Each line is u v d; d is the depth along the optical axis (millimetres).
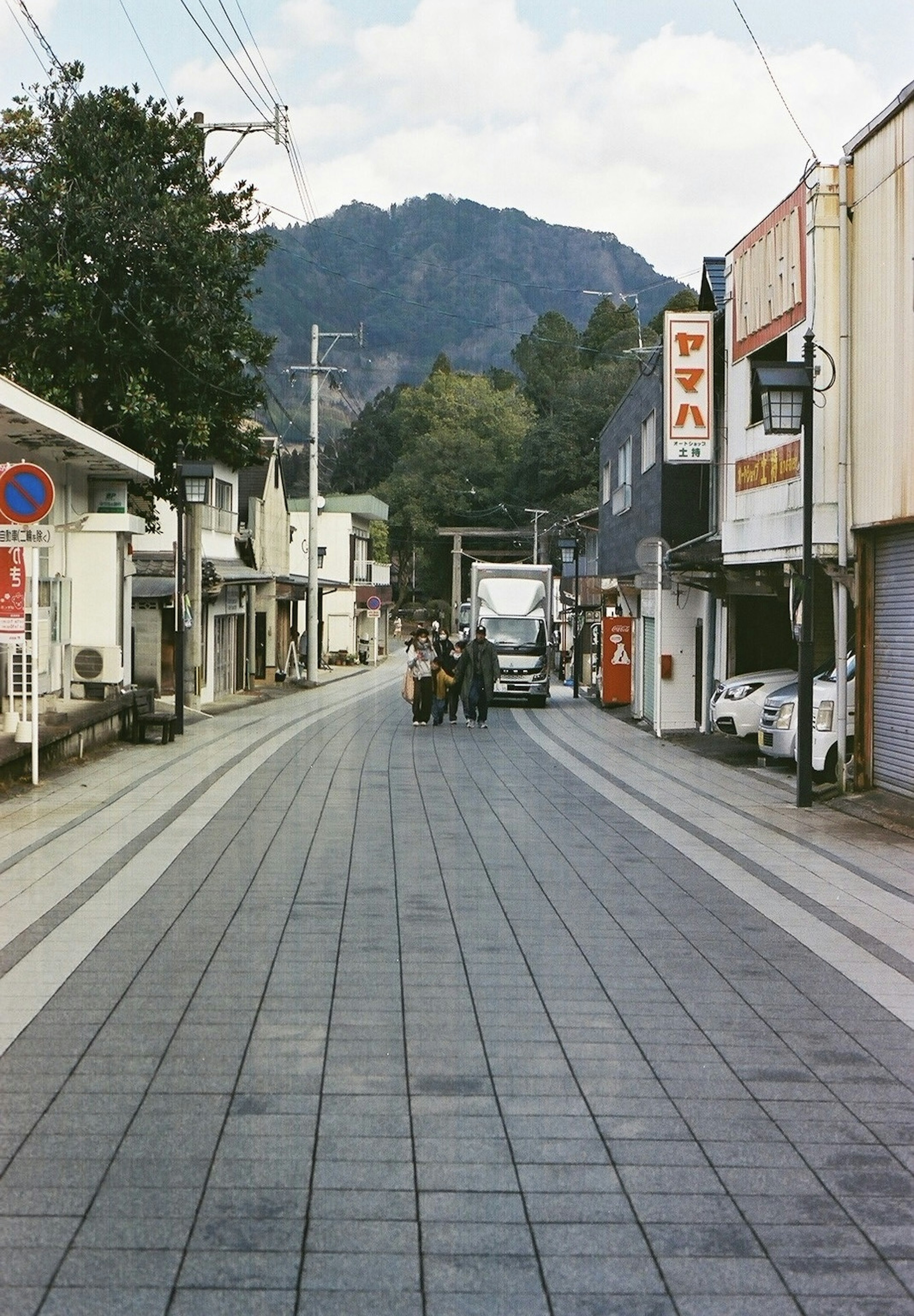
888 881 10422
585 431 80438
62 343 21594
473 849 11547
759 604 23938
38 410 15617
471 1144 4938
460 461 89750
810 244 15906
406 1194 4496
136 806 13766
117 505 22484
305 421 130875
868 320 15000
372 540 87625
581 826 13125
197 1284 3863
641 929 8586
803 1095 5535
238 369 23375
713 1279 3961
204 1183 4551
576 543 43094
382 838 12023
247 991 6926
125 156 22078
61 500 20750
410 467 92500
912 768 14328
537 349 104312
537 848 11688
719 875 10586
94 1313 3695
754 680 20422
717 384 22641
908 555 14438
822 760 16031
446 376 103188
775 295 17750
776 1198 4520
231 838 11867
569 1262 4047
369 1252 4086
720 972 7535
